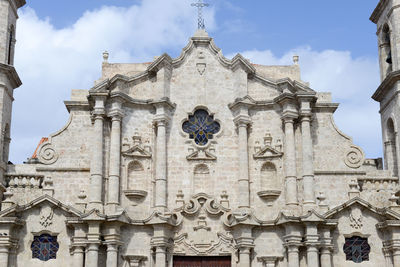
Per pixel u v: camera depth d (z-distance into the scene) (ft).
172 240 135.54
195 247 135.64
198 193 138.41
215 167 142.00
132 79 144.25
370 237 132.26
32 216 129.80
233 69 147.54
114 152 136.05
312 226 129.18
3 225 125.39
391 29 146.51
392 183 139.74
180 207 136.87
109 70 152.66
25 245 128.26
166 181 139.13
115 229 128.98
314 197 135.44
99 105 137.39
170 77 146.92
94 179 133.18
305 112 138.92
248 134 143.74
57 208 130.52
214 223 137.39
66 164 139.54
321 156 142.10
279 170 140.05
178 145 143.02
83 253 127.85
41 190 133.49
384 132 150.61
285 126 139.95
